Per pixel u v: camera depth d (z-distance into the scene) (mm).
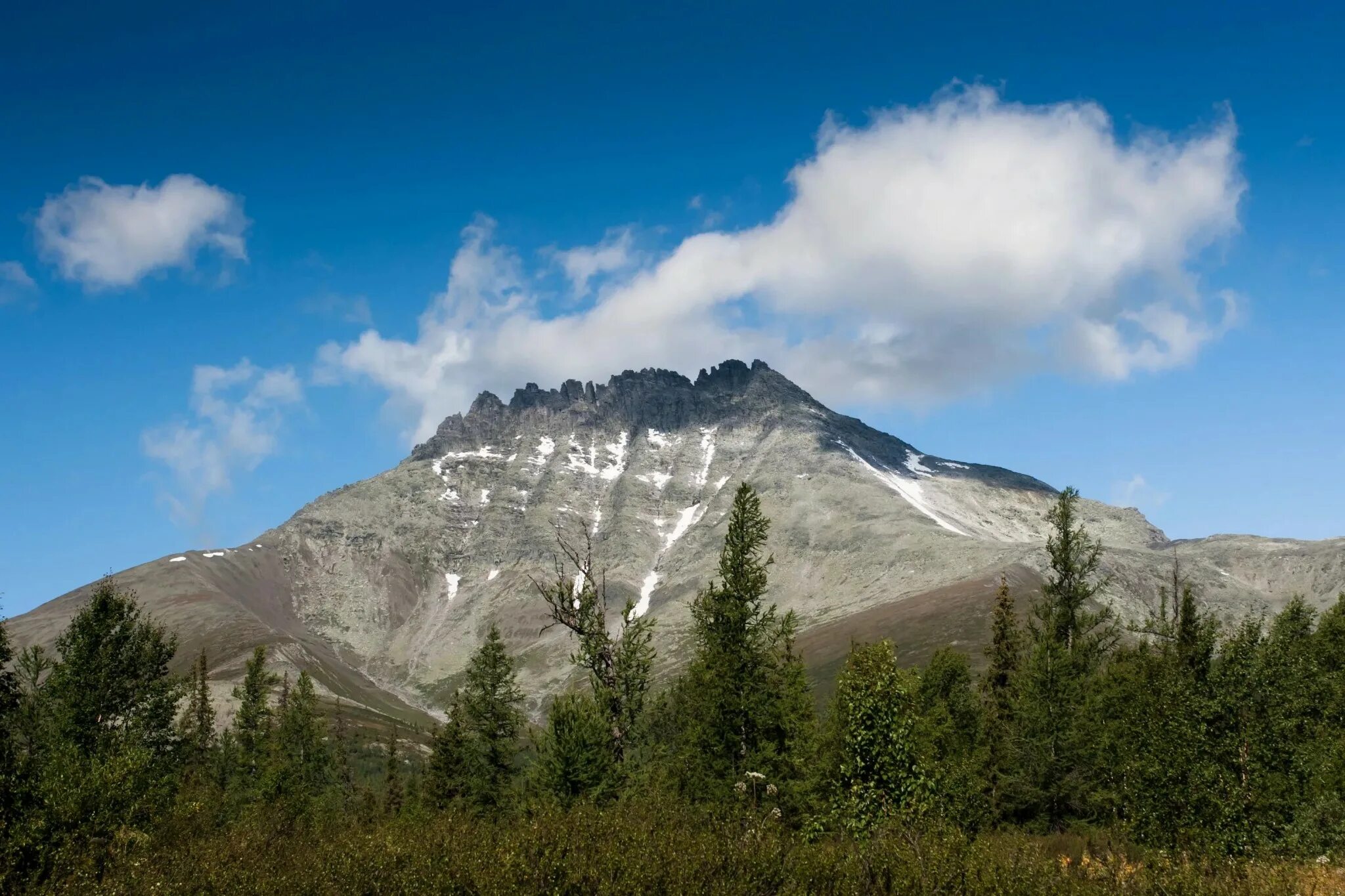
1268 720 30922
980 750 48781
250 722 86500
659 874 23406
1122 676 45938
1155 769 30391
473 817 48250
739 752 43594
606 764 43125
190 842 35312
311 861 29016
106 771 33812
